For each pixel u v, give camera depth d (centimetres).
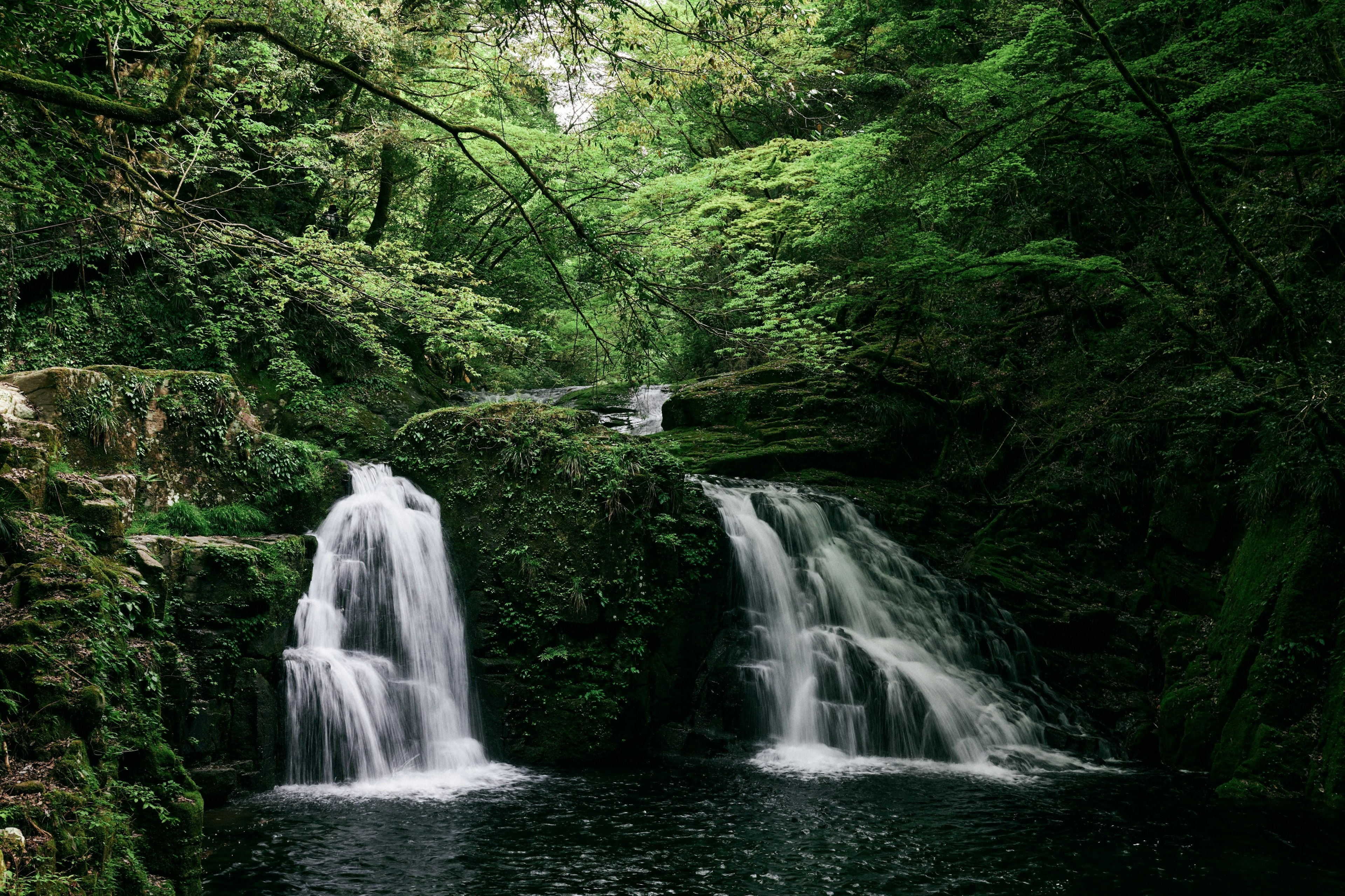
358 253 1141
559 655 1305
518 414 1454
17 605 656
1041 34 1452
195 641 1053
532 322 2619
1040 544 1708
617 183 2070
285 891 755
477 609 1348
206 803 1000
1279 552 1327
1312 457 1233
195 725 1029
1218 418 1435
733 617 1436
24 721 577
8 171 707
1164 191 1542
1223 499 1516
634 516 1383
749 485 1645
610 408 2239
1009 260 1215
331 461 1420
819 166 1916
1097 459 1733
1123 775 1253
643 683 1338
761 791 1118
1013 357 1919
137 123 531
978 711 1390
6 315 1455
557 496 1378
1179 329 1366
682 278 998
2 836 480
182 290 1438
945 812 1034
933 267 1274
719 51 866
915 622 1549
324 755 1125
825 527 1622
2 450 777
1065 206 1588
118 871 569
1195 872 855
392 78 1853
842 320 2100
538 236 792
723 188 2222
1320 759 1162
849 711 1366
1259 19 1201
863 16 2483
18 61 623
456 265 1353
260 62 1465
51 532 731
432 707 1254
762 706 1384
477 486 1398
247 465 1321
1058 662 1537
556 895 763
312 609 1202
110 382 1198
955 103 1397
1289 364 1227
